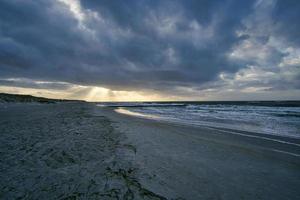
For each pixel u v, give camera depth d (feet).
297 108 118.52
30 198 9.35
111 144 19.92
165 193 10.82
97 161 14.71
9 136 21.06
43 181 11.06
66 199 9.41
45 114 48.75
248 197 11.24
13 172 12.00
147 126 37.81
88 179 11.63
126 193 10.36
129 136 25.22
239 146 24.04
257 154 20.63
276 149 23.03
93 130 27.09
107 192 10.29
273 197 11.45
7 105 93.71
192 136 29.45
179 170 14.47
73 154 15.90
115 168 13.56
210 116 70.44
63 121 35.35
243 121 53.11
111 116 56.08
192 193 11.14
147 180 12.19
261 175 14.76
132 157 16.31
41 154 15.47
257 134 32.91
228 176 14.14
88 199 9.52
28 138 20.48
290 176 14.82
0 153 15.37
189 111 103.19
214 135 31.30
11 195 9.50
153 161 15.93
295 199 11.36
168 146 21.62
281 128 40.09
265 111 95.50
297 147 24.08
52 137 21.36
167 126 39.88
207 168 15.43
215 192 11.51
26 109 68.74
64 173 12.28
